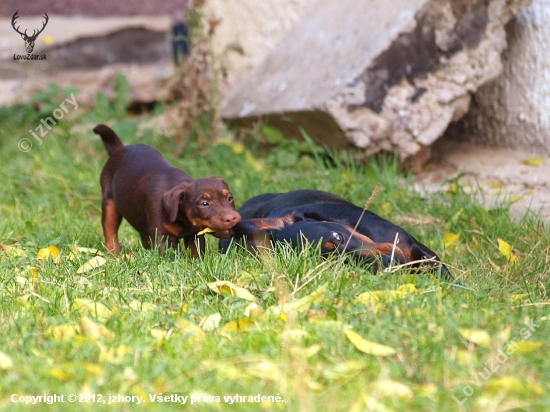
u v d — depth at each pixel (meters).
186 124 15.20
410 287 7.32
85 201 12.80
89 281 8.00
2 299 7.45
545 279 8.52
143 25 20.31
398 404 5.47
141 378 5.90
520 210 11.44
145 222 9.65
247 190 12.48
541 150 13.55
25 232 10.83
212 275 7.98
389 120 13.19
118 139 10.83
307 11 16.19
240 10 17.47
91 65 19.88
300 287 7.42
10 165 14.52
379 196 11.92
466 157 14.20
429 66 13.22
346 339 6.44
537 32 13.27
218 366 6.03
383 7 13.99
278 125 14.55
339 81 13.20
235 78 17.52
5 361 5.99
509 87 13.94
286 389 5.68
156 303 7.54
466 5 13.09
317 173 13.03
